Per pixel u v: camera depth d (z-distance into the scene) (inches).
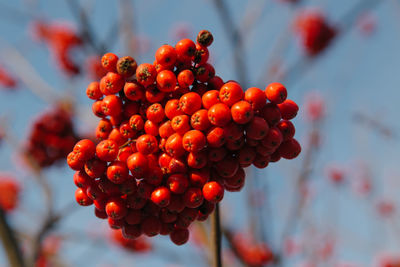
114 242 50.4
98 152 22.5
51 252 51.9
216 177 22.9
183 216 23.0
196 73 22.6
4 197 42.8
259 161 23.0
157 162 22.9
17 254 34.5
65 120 37.9
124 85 22.8
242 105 22.2
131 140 23.0
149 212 23.0
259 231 37.7
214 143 22.3
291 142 23.1
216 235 23.6
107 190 22.7
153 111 22.5
